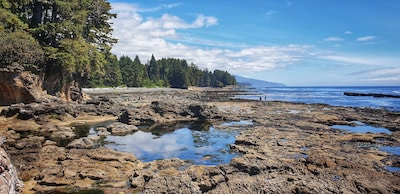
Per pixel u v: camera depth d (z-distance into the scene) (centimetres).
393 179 1759
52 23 5094
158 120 4462
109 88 12850
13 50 4159
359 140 2934
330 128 3678
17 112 3572
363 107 6581
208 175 1736
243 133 3206
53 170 1836
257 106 6606
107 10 6538
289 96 11862
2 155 1355
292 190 1549
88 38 6247
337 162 2080
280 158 2222
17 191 1547
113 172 1903
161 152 2562
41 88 4775
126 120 4369
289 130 3500
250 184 1605
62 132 3116
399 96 10512
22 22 4856
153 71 18888
